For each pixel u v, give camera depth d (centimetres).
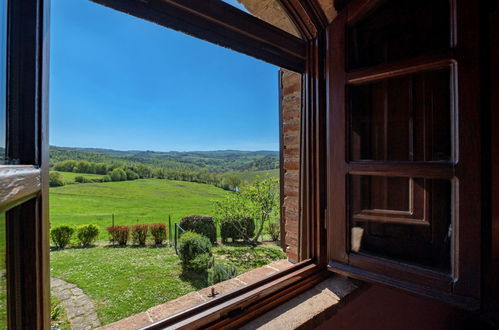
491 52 78
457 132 82
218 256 323
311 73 121
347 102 107
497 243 77
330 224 113
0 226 37
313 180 122
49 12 52
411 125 100
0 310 37
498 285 76
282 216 192
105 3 64
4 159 41
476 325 153
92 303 134
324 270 118
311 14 113
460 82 81
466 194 80
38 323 45
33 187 40
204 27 81
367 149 110
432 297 86
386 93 107
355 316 111
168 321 73
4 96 41
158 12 71
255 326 85
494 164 78
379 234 106
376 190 108
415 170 90
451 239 85
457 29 82
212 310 80
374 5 100
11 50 44
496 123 78
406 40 99
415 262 95
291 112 176
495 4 78
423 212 97
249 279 134
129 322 92
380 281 98
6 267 39
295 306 97
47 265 49
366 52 107
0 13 39
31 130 45
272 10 134
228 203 434
